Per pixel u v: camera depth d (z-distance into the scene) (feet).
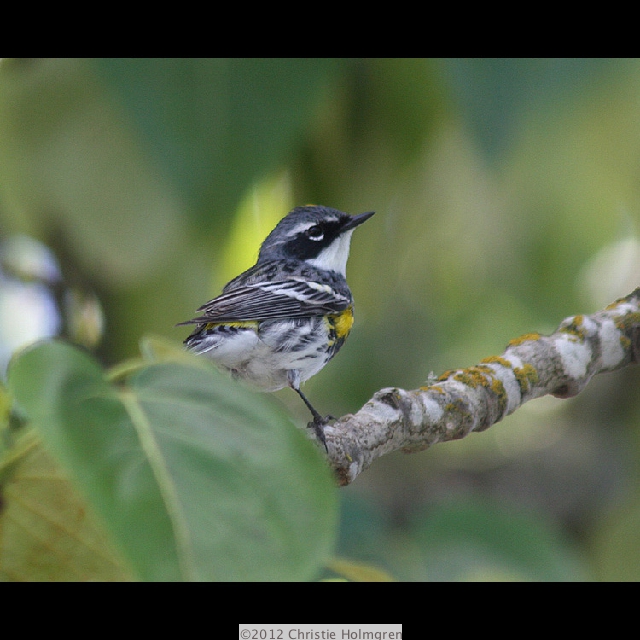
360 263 34.83
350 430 21.26
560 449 48.08
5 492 10.17
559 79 18.74
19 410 10.44
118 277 31.07
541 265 39.75
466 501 20.01
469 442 52.26
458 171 31.30
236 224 18.60
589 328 26.45
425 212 33.71
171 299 32.45
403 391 22.70
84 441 8.46
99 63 17.89
